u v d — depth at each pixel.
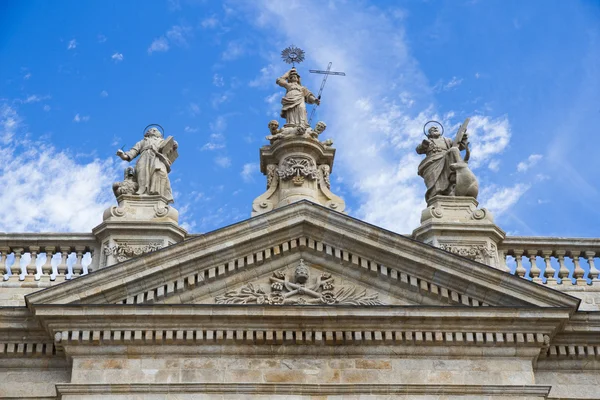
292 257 33.22
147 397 30.70
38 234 34.12
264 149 36.84
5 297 33.28
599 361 32.53
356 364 31.48
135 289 32.06
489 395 31.08
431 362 31.62
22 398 31.47
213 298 32.44
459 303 32.34
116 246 33.75
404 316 31.53
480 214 34.78
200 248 32.47
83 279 31.73
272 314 31.45
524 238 34.75
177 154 37.22
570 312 31.83
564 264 34.69
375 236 32.84
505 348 31.81
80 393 30.69
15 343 32.03
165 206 34.69
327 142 37.19
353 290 32.75
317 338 31.52
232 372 31.20
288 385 30.88
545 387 31.14
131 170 35.69
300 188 35.91
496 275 32.22
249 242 32.81
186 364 31.30
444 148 36.94
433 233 34.38
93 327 31.38
